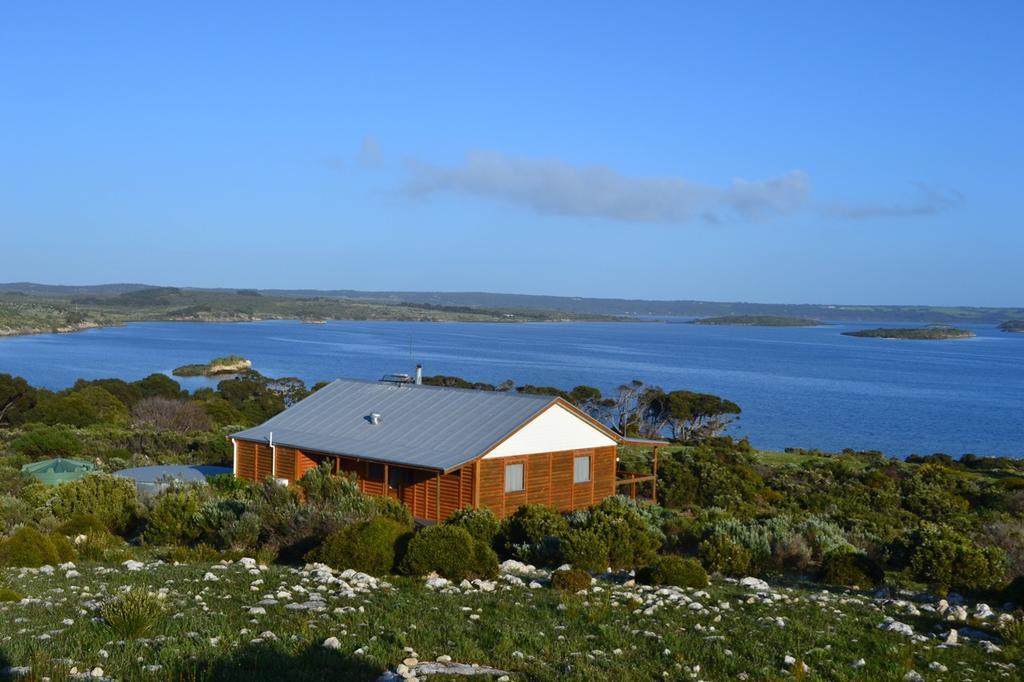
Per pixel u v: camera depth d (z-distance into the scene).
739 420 106.19
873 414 116.75
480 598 14.62
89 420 65.50
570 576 16.05
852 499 41.09
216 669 9.64
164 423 66.44
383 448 33.28
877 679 10.68
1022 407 129.25
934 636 12.91
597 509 23.23
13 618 12.32
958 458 77.94
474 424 33.91
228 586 15.20
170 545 23.27
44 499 29.77
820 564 22.45
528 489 33.53
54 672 9.33
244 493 26.45
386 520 18.55
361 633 11.52
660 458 49.62
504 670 10.23
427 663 10.26
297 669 9.75
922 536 21.69
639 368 178.88
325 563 17.83
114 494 28.59
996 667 11.37
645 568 17.64
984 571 19.83
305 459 35.59
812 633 12.68
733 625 13.05
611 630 12.21
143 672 9.48
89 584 15.88
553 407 34.53
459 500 31.69
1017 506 43.09
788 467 53.62
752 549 21.67
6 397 68.75
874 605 15.62
